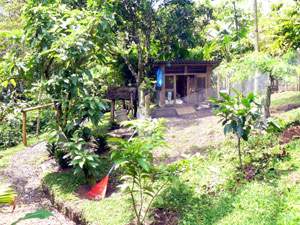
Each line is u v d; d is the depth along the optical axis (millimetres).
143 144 3137
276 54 5660
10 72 5512
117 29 11133
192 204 3713
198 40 13570
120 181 5012
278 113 4488
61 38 4852
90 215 3932
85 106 5016
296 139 4375
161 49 12328
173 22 11688
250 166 4121
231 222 3053
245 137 3939
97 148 6438
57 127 5629
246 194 3510
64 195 4805
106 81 10906
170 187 4230
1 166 7008
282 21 5875
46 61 5684
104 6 5762
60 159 6195
